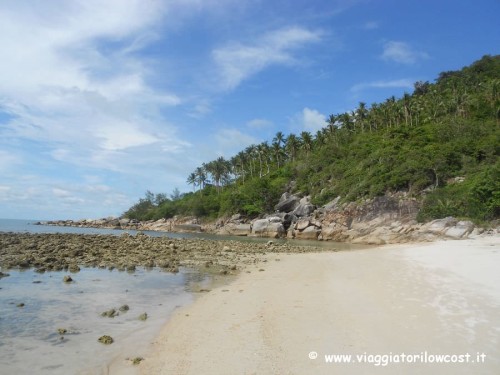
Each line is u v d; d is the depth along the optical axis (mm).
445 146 73188
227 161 140000
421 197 63906
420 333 10109
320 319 11719
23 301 14648
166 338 10578
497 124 84500
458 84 114938
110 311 13094
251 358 8906
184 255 31500
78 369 8594
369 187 71188
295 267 24547
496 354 8688
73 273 21078
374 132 104312
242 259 29844
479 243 37844
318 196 83625
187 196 149125
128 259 27062
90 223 145875
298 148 124500
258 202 99750
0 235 46031
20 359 9133
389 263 24500
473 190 55000
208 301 14891
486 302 13055
